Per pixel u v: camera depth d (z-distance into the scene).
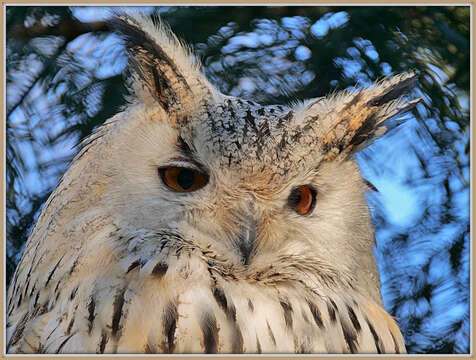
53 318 8.92
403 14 11.48
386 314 10.06
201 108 9.80
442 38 11.48
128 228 9.16
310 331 9.10
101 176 9.30
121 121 9.72
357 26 11.52
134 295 8.72
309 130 10.14
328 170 10.16
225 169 9.75
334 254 9.94
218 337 8.61
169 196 9.48
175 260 9.09
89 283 8.88
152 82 9.88
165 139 9.61
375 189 10.86
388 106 10.71
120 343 8.51
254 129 9.89
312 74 11.75
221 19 11.62
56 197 9.63
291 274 9.66
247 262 9.50
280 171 9.88
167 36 10.36
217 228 9.57
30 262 9.66
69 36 11.75
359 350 9.40
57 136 11.60
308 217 10.01
